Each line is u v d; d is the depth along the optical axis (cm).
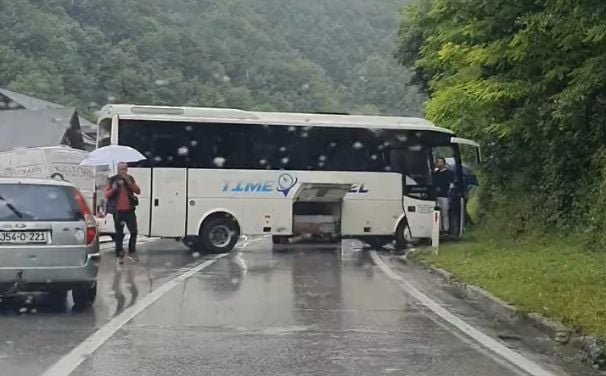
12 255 956
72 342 812
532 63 1727
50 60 6919
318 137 2092
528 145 2002
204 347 796
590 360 765
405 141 2148
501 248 1703
